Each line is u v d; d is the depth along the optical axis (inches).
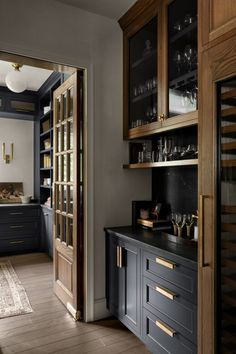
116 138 101.6
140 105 96.4
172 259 65.9
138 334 79.6
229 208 50.6
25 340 84.4
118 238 90.4
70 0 89.0
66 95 108.8
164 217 101.6
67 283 105.0
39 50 86.7
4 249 172.7
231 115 49.4
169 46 80.4
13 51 82.8
